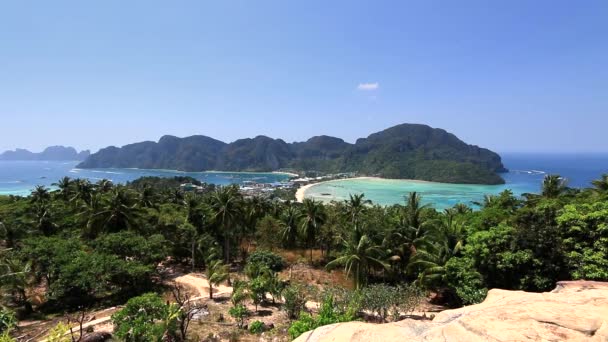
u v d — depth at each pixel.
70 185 78.12
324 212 60.12
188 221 62.19
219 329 28.27
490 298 12.77
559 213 30.55
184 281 45.75
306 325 21.55
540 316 9.20
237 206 58.62
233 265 58.28
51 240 42.22
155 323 25.02
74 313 34.97
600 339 8.09
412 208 47.72
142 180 195.12
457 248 36.09
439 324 10.20
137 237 45.53
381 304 27.56
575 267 26.88
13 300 36.56
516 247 28.92
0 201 74.88
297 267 54.66
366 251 38.69
